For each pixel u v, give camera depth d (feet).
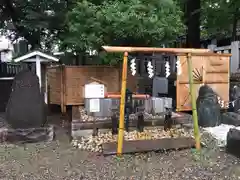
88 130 18.06
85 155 15.05
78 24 21.71
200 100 20.79
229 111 23.48
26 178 12.22
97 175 12.47
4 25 33.81
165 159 14.35
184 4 34.58
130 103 18.39
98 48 22.82
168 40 22.79
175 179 12.03
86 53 26.48
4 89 31.99
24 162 14.15
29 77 18.47
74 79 25.46
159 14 21.17
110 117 19.57
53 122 22.95
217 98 21.54
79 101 25.63
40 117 17.99
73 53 28.22
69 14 23.32
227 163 13.87
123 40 22.07
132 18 19.86
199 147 15.53
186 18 34.50
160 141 16.47
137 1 20.51
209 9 35.40
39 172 12.87
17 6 31.27
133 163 13.84
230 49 38.22
